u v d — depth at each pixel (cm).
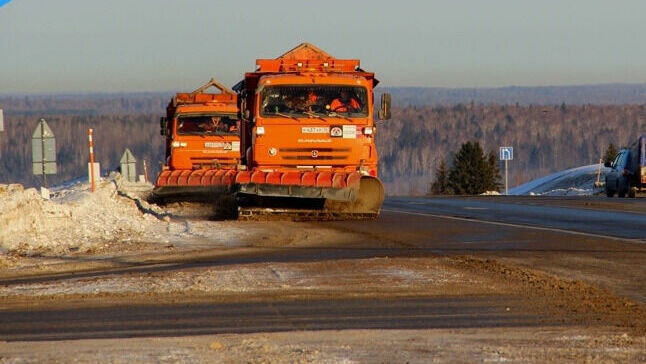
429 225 5997
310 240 5162
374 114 6538
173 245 4997
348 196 6194
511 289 3406
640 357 2270
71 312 3067
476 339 2520
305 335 2606
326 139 6406
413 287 3484
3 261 4403
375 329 2708
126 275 3906
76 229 5384
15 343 2525
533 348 2381
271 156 6406
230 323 2836
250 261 4312
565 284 3488
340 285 3553
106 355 2309
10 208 5091
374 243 4966
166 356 2292
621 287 3447
